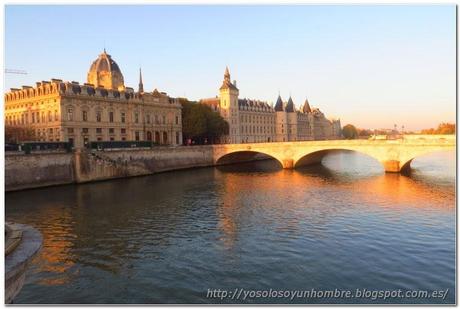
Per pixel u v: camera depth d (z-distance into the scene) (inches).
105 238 1336.1
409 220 1528.1
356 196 2087.8
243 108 6638.8
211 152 4249.5
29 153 2471.7
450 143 2817.4
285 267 1048.8
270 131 7431.1
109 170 2989.7
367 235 1327.5
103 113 3772.1
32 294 905.5
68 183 2691.9
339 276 984.9
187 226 1483.8
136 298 882.8
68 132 3427.7
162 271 1036.5
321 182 2689.5
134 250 1208.8
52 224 1528.1
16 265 429.1
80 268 1063.6
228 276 997.2
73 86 3516.2
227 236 1344.7
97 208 1833.2
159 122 4436.5
